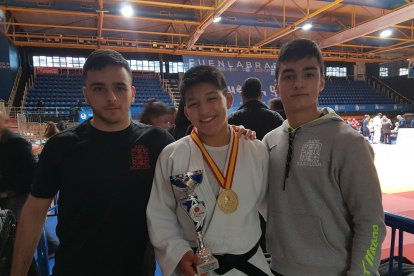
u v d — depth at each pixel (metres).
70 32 15.23
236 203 1.16
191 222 1.17
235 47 16.48
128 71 1.26
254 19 12.78
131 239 1.23
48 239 3.26
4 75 12.99
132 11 9.78
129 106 1.27
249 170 1.22
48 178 1.21
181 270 1.08
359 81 22.17
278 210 1.26
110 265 1.20
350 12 13.40
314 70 1.21
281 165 1.27
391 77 22.02
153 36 16.50
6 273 1.50
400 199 5.05
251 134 1.32
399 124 15.60
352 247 1.07
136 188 1.23
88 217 1.19
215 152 1.24
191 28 14.12
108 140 1.24
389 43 17.56
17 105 14.39
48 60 16.64
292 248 1.20
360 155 1.08
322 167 1.15
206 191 1.15
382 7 10.34
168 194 1.21
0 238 1.46
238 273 1.12
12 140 2.13
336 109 18.25
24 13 12.64
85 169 1.19
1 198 2.11
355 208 1.07
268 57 17.36
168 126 2.71
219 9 9.62
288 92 1.24
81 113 11.59
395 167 8.10
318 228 1.16
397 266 1.65
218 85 1.18
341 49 19.67
